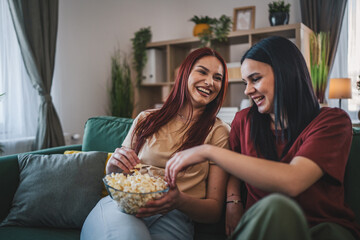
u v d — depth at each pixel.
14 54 2.63
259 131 1.08
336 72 4.04
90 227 1.04
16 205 1.33
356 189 1.11
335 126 0.91
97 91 3.62
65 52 3.21
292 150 0.97
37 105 2.79
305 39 3.53
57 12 2.83
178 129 1.26
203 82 1.24
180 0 4.86
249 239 0.67
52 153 1.66
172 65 4.03
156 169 1.20
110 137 1.65
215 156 0.88
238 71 3.64
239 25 3.89
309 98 0.99
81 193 1.30
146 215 0.98
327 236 0.83
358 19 3.84
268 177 0.81
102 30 3.68
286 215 0.65
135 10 4.15
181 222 1.13
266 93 1.00
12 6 2.53
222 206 1.19
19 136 2.67
